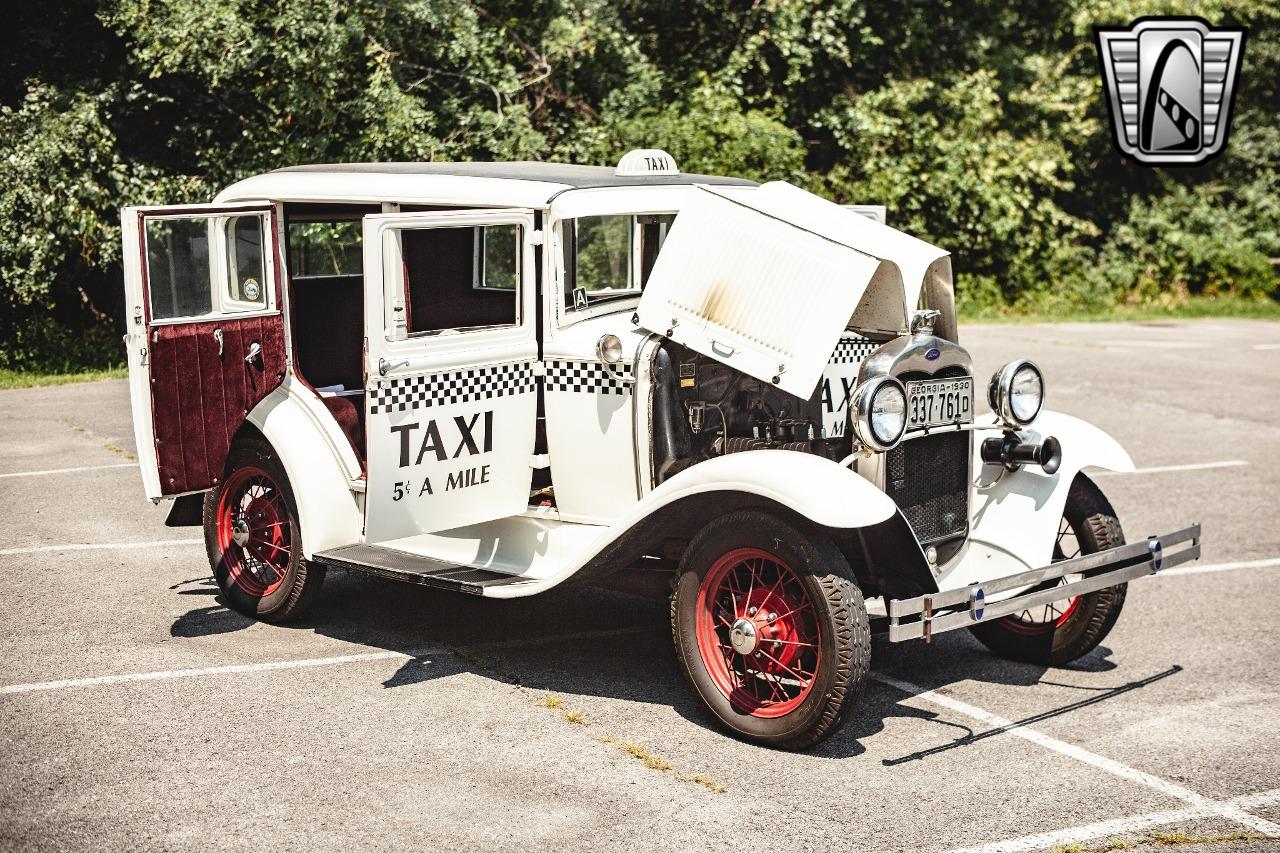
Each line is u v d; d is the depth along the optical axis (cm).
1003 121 2245
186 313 600
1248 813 438
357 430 657
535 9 1756
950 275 540
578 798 436
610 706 526
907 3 2108
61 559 735
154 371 591
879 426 486
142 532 802
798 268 506
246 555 645
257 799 429
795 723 472
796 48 1955
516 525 577
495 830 410
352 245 723
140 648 584
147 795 430
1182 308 2338
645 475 533
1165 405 1355
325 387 706
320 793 434
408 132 1523
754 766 468
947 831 418
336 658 578
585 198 559
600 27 1764
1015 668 597
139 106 1573
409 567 567
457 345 531
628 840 405
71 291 1642
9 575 700
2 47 1580
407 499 522
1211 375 1568
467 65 1620
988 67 2219
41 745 469
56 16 1595
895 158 2120
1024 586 536
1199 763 482
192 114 1616
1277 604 697
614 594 700
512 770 458
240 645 593
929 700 551
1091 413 1304
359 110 1532
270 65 1540
